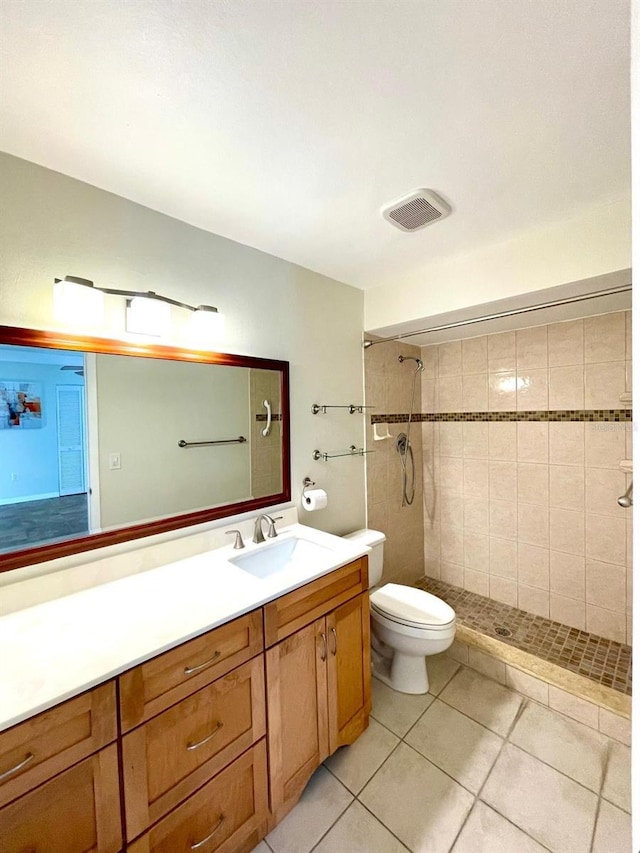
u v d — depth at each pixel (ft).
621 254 4.67
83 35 2.53
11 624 3.45
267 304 6.03
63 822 2.66
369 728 5.34
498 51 2.68
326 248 5.87
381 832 4.01
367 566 5.25
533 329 7.70
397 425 8.79
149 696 3.06
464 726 5.37
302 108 3.18
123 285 4.50
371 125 3.39
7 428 3.80
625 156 3.84
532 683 5.86
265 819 3.91
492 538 8.48
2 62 2.70
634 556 1.34
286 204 4.66
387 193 4.46
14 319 3.76
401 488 8.93
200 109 3.18
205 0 2.33
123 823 2.93
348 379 7.52
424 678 6.05
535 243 5.39
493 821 4.10
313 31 2.53
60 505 4.14
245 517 5.78
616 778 4.57
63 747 2.65
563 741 5.10
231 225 5.16
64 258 4.06
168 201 4.58
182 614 3.57
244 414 5.80
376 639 6.91
